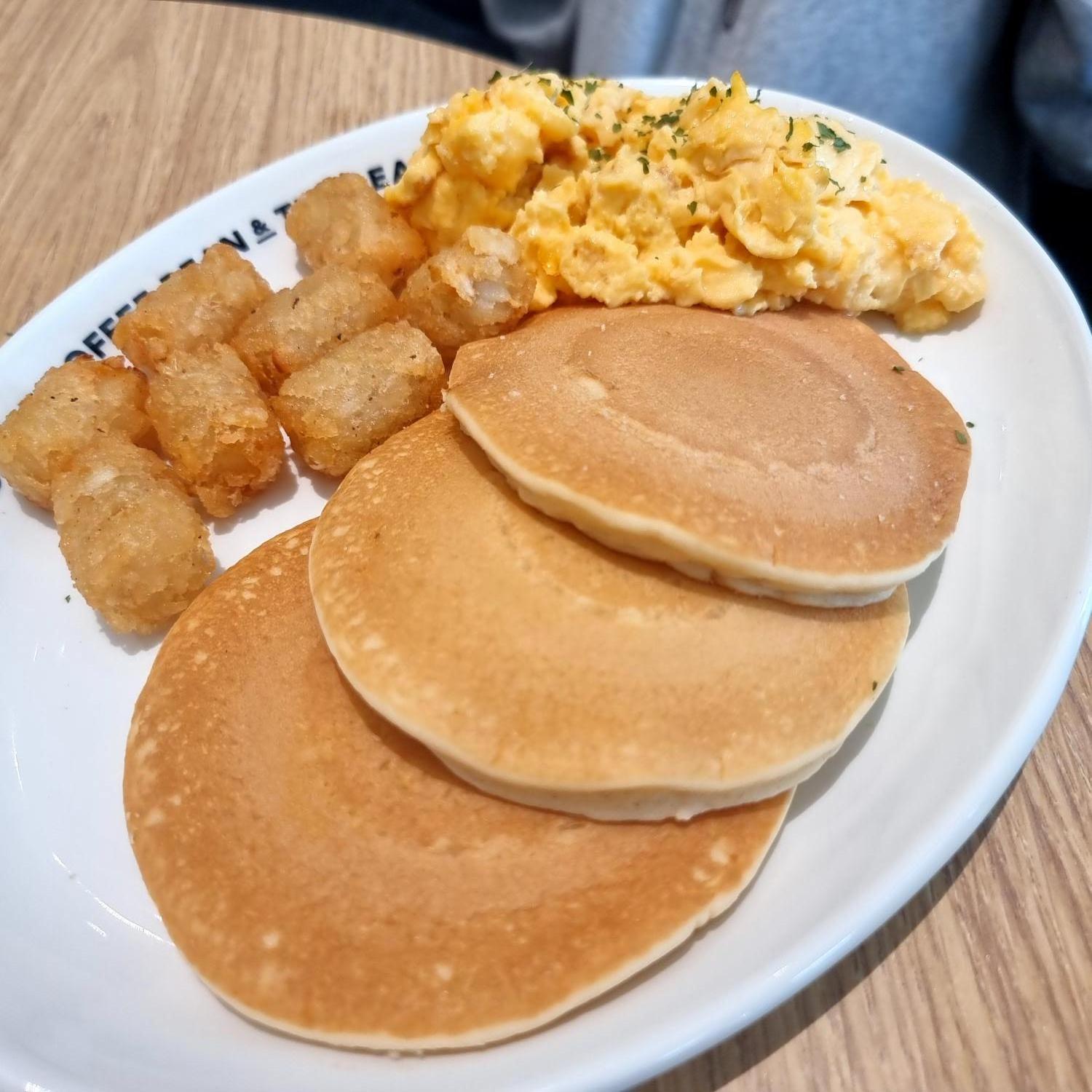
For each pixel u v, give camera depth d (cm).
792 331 22
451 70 31
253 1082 15
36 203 29
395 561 18
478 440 19
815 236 23
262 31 33
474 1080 15
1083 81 31
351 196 25
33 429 22
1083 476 20
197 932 16
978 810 16
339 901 16
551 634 17
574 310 23
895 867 16
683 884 16
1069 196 36
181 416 22
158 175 29
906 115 34
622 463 18
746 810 17
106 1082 15
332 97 31
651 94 27
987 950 17
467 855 17
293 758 18
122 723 19
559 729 16
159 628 20
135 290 25
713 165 23
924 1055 16
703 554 17
